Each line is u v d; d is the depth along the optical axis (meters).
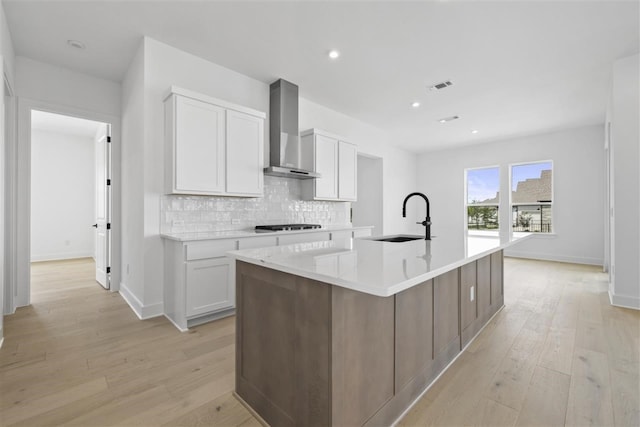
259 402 1.45
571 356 2.06
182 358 2.03
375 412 1.31
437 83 3.69
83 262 5.67
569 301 3.30
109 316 2.81
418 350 1.63
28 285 3.10
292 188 4.14
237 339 1.59
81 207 6.29
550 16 2.41
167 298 2.81
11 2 2.23
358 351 1.22
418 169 7.78
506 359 2.02
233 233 3.05
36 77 3.09
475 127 5.54
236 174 3.08
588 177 5.45
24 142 3.02
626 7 2.28
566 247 5.69
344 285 0.98
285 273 1.30
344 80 3.62
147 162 2.77
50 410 1.49
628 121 3.01
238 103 3.42
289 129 3.69
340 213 4.90
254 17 2.46
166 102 2.81
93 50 2.93
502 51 2.94
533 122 5.21
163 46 2.85
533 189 6.13
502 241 2.15
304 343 1.21
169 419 1.44
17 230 3.01
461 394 1.64
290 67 3.30
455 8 2.33
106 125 3.74
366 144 5.40
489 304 2.73
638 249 3.00
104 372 1.85
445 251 1.66
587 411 1.49
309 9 2.36
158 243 2.84
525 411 1.50
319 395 1.15
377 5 2.31
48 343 2.24
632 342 2.27
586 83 3.66
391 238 2.97
